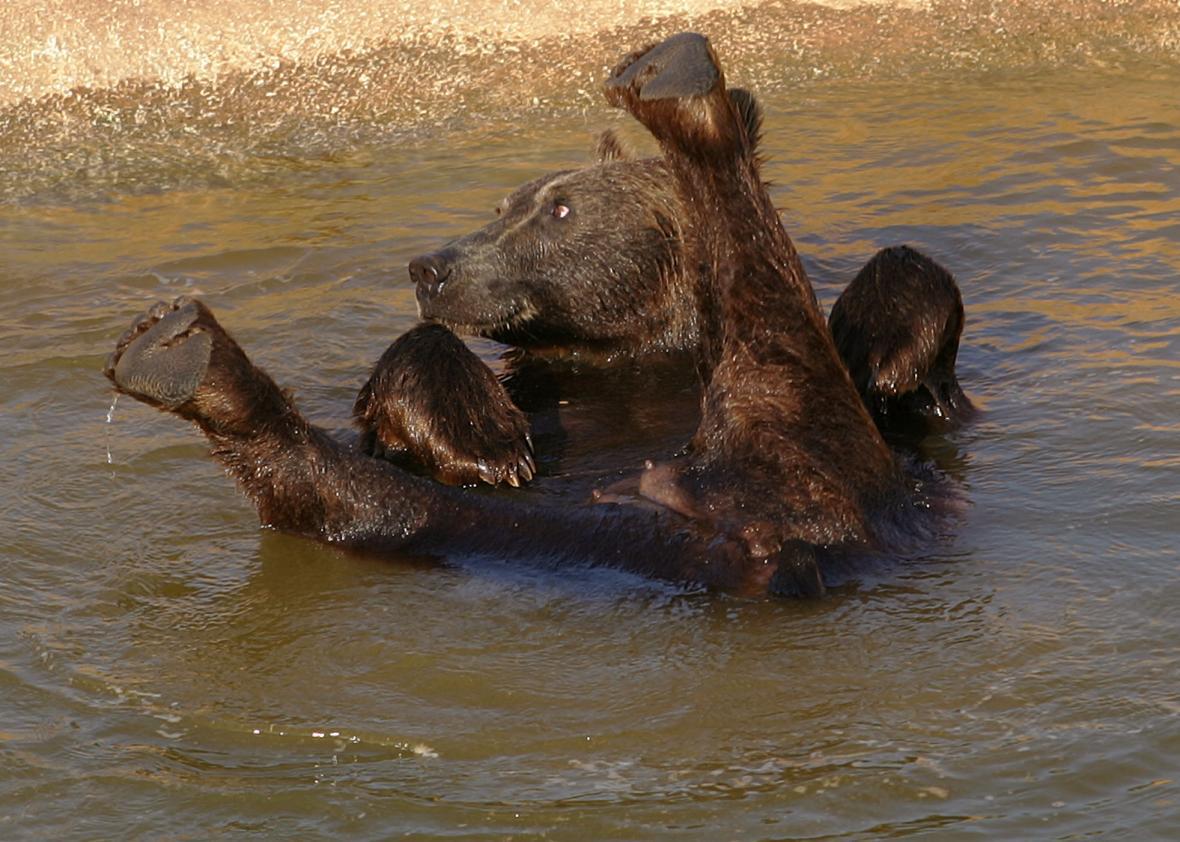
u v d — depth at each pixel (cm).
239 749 835
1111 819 745
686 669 884
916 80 2127
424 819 773
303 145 1986
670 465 1020
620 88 980
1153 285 1430
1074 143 1852
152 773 816
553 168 1870
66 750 835
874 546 980
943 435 1158
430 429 1119
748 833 751
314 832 767
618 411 1253
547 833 759
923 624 912
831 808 765
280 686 891
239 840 763
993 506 1050
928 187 1747
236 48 2138
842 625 915
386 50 2172
